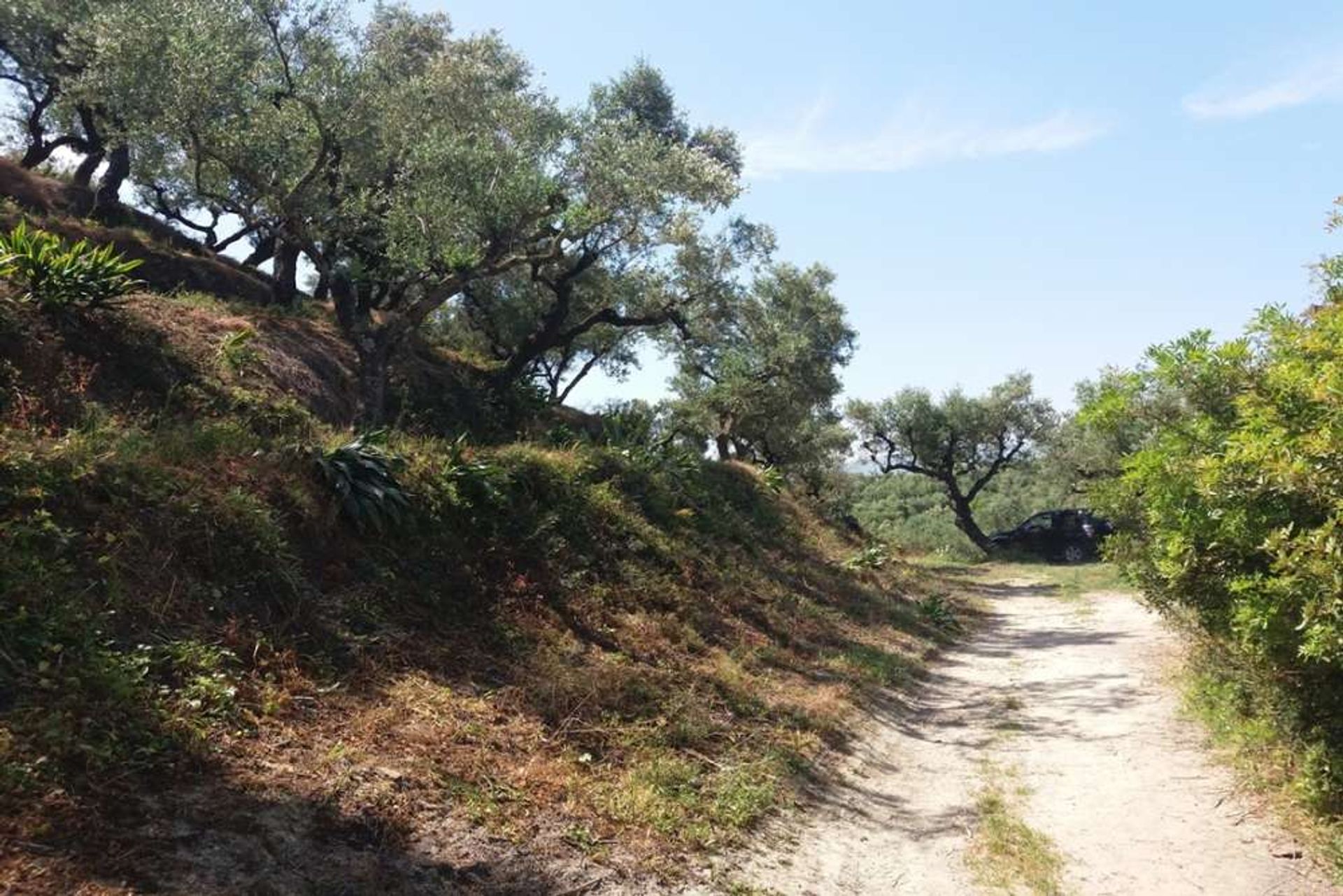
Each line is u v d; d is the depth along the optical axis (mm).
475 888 4012
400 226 12789
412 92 13609
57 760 3631
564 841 4672
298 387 11422
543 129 14250
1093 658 11656
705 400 23453
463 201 12758
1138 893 4789
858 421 39406
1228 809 5906
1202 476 5297
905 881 5043
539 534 9867
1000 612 17859
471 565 8492
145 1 11953
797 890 4773
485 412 16078
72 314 8062
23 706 3836
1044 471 36812
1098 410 6902
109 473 5809
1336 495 4430
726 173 14336
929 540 42656
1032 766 7207
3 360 6684
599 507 11859
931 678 11273
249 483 6910
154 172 15570
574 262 17672
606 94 17156
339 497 7551
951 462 39125
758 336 22859
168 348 9023
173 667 4758
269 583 6078
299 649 5730
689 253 18438
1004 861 5262
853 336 27547
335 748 4719
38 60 16641
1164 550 6352
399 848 4078
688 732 6812
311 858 3768
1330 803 5324
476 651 7047
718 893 4559
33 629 4297
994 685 10625
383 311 17953
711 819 5445
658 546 12125
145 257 14977
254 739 4531
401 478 8656
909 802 6508
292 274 16469
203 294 13906
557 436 15773
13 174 16469
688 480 16984
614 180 13773
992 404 38625
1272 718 6227
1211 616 6188
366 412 12031
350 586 6895
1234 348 5594
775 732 7531
